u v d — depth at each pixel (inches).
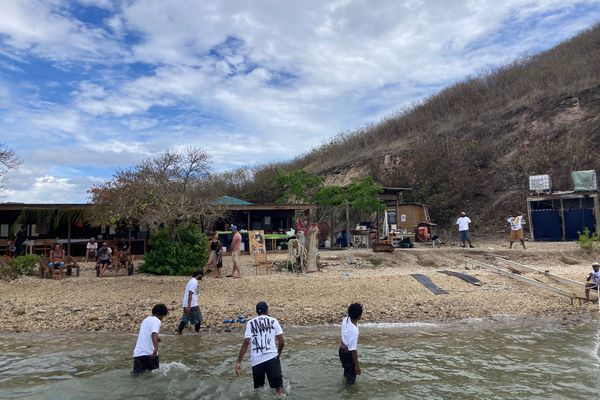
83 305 578.9
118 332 489.1
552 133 1331.2
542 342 442.3
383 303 599.5
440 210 1334.9
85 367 372.5
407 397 305.1
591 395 306.8
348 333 329.4
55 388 322.7
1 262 733.3
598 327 502.0
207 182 833.5
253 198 1877.5
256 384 306.8
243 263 855.7
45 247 906.1
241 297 616.7
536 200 1072.2
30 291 638.5
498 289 662.5
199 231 783.7
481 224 1235.2
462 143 1462.8
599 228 967.0
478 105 1691.7
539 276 724.0
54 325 511.8
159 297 611.8
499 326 510.0
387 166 1601.9
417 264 824.3
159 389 320.5
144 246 973.2
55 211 893.8
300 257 781.3
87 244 939.3
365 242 1072.2
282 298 613.3
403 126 1873.8
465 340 451.5
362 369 363.9
